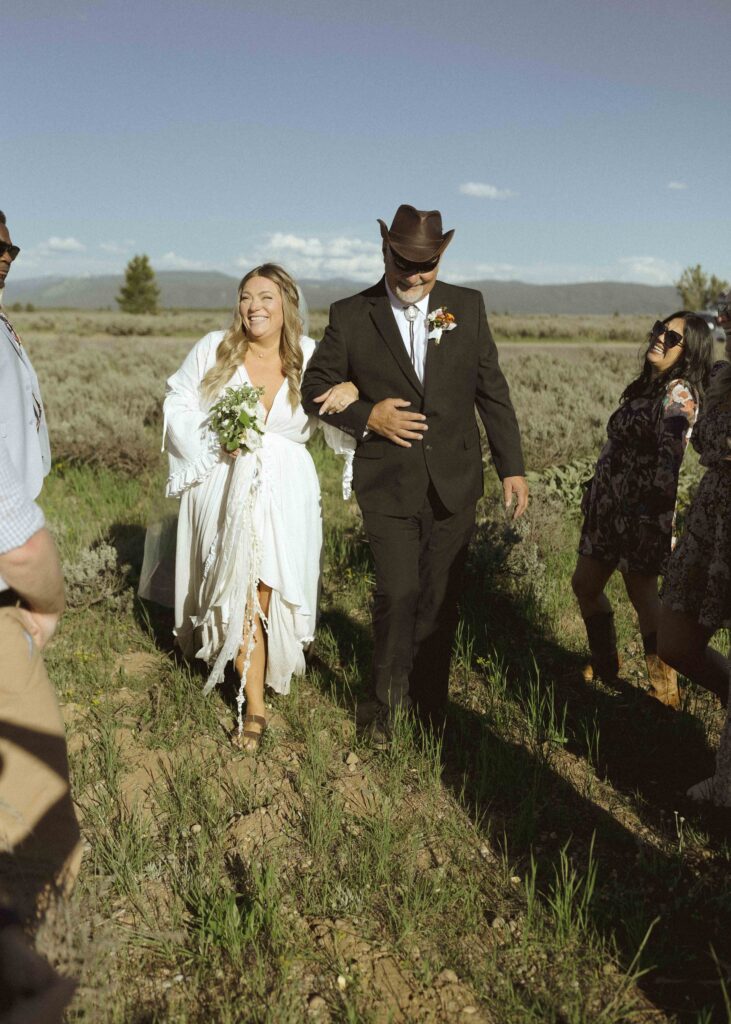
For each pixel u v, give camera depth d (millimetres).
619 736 3844
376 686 3799
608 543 4086
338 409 3693
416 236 3449
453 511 3719
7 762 1927
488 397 3840
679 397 3852
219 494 3932
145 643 4695
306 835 3064
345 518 7152
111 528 6648
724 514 3191
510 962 2498
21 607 2008
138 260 84125
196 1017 2273
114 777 3285
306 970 2453
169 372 16594
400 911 2670
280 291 3920
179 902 2686
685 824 3186
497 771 3453
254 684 3871
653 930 2609
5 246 3068
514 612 5230
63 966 1867
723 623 3238
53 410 10961
